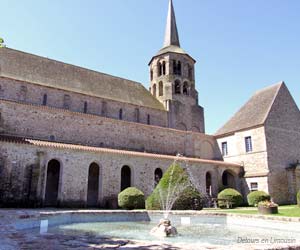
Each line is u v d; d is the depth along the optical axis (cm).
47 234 990
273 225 1452
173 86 4522
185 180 2200
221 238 1152
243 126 3856
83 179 2506
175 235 1213
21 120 2794
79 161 2527
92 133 3197
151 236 1170
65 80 3591
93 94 3631
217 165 3447
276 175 3447
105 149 2761
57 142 2748
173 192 2130
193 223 1788
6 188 2166
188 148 3966
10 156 2228
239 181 3647
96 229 1362
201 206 2181
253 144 3659
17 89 3078
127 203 2347
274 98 3838
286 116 3866
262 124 3556
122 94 4053
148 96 4475
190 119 4525
